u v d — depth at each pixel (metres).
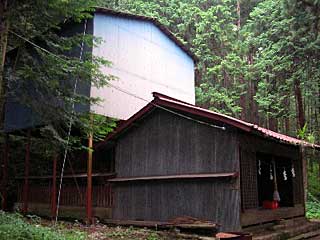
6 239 7.13
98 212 13.55
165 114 12.19
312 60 17.98
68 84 11.05
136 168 12.69
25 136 17.94
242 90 25.55
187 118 11.52
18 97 11.20
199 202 11.01
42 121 11.26
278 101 21.47
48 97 10.90
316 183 23.53
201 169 11.12
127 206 12.72
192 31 26.75
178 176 11.26
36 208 16.27
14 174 19.62
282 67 18.73
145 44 16.23
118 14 15.02
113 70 14.64
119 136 13.26
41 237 7.84
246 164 10.90
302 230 12.35
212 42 26.30
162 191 11.90
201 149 11.21
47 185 16.17
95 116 11.67
